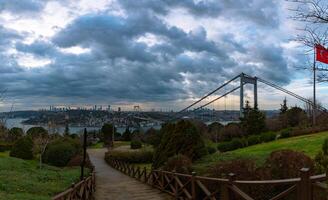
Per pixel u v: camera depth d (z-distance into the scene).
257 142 40.28
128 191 18.92
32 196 12.70
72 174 23.47
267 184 6.84
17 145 36.94
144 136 80.06
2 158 26.83
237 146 38.75
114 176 31.00
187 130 19.59
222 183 8.63
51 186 16.53
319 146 26.16
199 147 19.30
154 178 20.08
